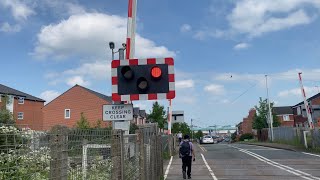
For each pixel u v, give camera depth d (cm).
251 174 1786
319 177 1659
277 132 5406
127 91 838
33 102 7300
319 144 3238
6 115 1795
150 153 1175
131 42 953
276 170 1938
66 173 446
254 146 4659
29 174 361
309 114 3522
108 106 886
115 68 847
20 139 353
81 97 6650
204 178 1678
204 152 3497
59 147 430
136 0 961
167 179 1661
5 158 333
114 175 682
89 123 6088
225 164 2292
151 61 840
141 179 970
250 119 12888
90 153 556
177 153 3603
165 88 834
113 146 685
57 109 6675
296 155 2877
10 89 6894
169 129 3766
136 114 8138
